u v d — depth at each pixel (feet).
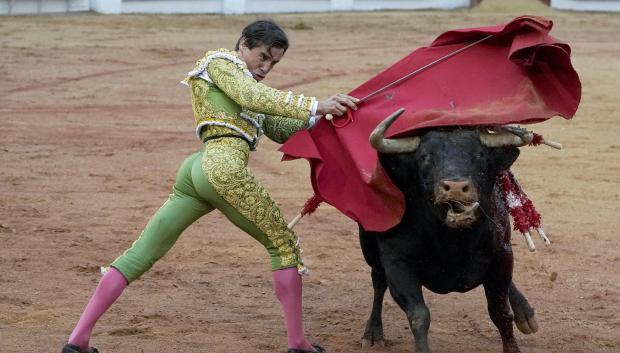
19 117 112.57
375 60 165.89
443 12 270.87
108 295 38.32
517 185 40.42
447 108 39.01
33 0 232.73
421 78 40.24
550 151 96.53
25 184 80.23
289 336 39.40
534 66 39.55
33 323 46.24
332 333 46.73
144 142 99.60
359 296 53.06
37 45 172.14
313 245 63.21
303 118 37.78
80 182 81.41
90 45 175.32
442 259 38.45
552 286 55.36
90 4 242.37
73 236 64.39
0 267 56.44
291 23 226.79
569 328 48.19
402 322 48.75
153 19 227.81
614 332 47.70
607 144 100.58
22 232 65.00
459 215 34.86
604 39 206.59
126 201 75.20
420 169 36.63
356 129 39.42
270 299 52.01
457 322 49.03
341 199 39.06
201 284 54.49
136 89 133.59
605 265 59.93
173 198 39.14
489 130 37.83
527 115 37.29
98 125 108.99
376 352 44.06
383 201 37.96
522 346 45.37
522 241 64.75
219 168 37.65
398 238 38.60
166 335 44.93
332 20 238.48
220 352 42.60
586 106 122.93
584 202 76.84
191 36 195.52
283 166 88.69
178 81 140.97
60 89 132.57
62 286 52.95
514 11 274.57
